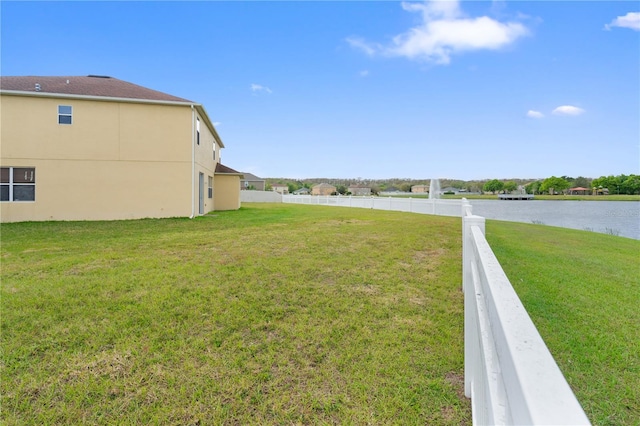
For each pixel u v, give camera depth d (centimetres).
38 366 261
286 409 217
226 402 224
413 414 211
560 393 53
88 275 492
